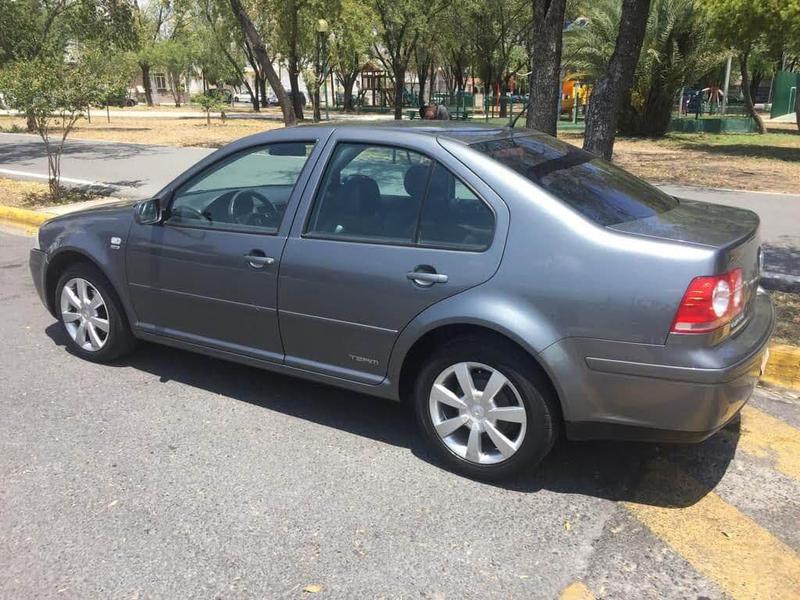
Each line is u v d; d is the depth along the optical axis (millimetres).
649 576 2803
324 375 3844
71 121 10969
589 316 3025
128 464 3621
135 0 43812
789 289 6367
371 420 4156
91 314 4879
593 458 3715
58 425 4039
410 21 29969
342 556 2914
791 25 17000
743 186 12359
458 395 3475
